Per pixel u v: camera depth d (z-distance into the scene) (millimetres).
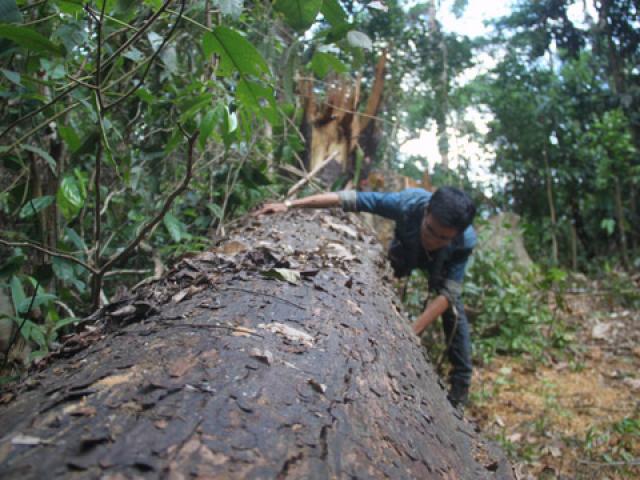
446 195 2434
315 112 4473
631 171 8609
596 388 3467
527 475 1889
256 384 849
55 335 1676
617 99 9070
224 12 1193
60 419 704
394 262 3035
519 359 4074
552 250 9156
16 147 1594
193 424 707
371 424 902
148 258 2666
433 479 879
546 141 9234
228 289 1354
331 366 1031
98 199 1558
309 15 1354
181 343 976
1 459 615
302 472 679
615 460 2369
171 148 1628
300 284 1479
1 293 1683
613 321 5223
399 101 6965
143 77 1344
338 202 2793
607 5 9047
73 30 1226
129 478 594
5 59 1605
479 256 4523
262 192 3195
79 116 2268
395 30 7188
